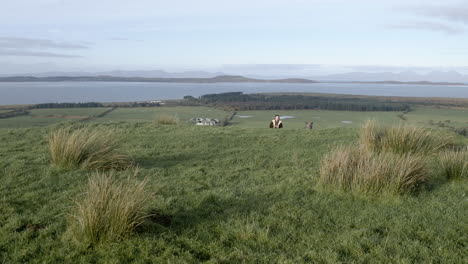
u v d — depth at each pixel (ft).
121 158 25.81
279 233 14.92
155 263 12.39
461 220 16.62
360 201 19.07
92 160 24.58
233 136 40.37
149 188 19.99
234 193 19.94
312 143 37.17
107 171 23.89
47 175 22.21
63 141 25.48
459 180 23.07
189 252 13.10
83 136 26.07
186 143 35.40
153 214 15.80
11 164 24.48
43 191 19.38
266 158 29.94
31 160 26.02
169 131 43.09
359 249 13.61
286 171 25.50
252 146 35.45
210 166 26.84
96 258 12.66
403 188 20.18
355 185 20.38
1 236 14.01
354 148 26.25
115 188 15.65
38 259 12.50
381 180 20.04
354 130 46.32
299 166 26.99
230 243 14.06
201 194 19.53
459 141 36.73
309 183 22.16
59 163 24.31
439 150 30.25
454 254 13.30
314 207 18.20
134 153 30.22
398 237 14.74
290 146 35.68
